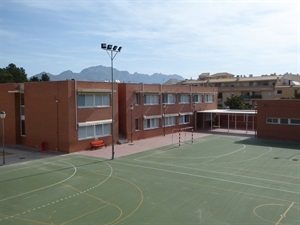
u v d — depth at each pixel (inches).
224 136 1754.4
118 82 1593.3
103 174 910.4
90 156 1182.3
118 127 1539.1
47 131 1302.9
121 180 847.1
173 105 1892.2
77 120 1272.1
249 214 602.9
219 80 3863.2
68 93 1233.4
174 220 575.2
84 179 857.5
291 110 1551.4
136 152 1267.2
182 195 719.1
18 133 1428.4
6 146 1386.6
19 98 1422.2
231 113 1996.8
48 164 1044.5
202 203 665.6
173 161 1092.5
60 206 652.1
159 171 948.0
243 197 703.7
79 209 634.2
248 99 3403.1
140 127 1637.6
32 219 585.9
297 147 1380.4
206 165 1029.2
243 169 971.9
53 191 753.0
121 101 1546.5
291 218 583.5
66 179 858.1
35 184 812.6
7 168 989.8
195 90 2102.6
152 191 749.9
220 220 574.9
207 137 1715.1
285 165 1025.5
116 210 626.8
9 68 3577.8
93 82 1342.3
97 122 1352.1
